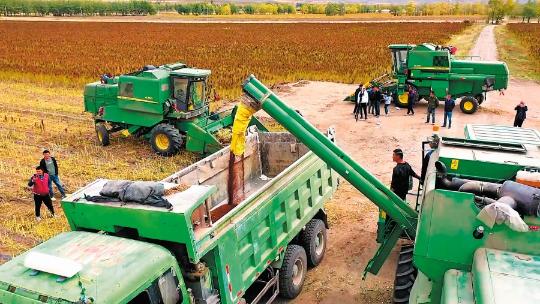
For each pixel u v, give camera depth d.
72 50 44.88
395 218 7.49
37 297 4.66
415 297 5.93
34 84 29.34
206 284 6.03
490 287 4.52
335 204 12.39
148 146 17.48
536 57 41.31
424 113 22.97
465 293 4.88
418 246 5.60
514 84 30.42
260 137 11.29
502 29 82.88
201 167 8.70
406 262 7.52
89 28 77.56
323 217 9.81
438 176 6.33
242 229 6.64
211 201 9.21
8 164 15.39
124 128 17.39
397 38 57.75
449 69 22.91
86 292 4.63
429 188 5.67
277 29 75.50
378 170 14.89
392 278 9.05
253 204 7.04
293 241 9.16
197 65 35.25
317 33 66.88
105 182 6.73
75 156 16.14
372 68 33.84
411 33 65.06
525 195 5.25
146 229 5.79
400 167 9.11
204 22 99.50
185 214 5.49
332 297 8.51
